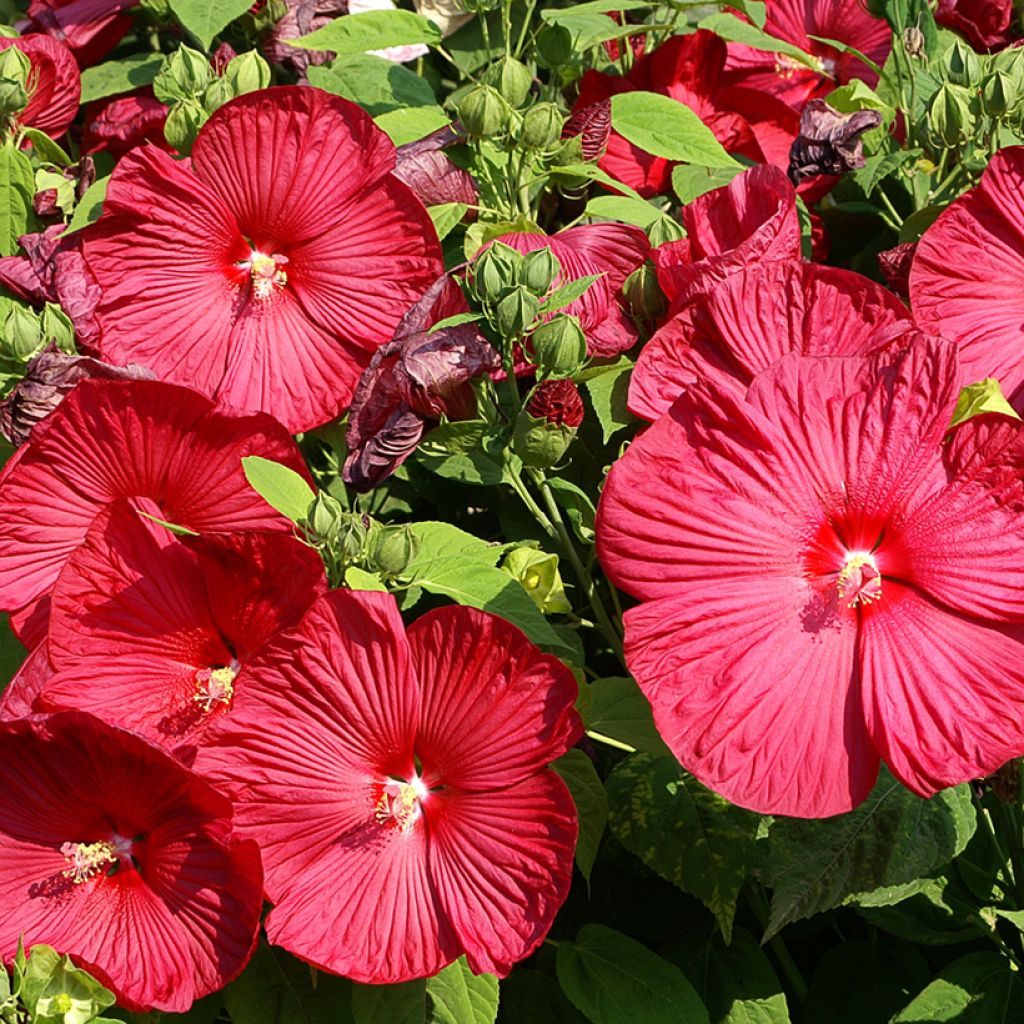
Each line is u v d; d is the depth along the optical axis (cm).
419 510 182
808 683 145
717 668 144
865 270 190
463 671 147
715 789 143
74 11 199
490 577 155
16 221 182
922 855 156
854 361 146
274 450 155
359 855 150
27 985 146
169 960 150
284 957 158
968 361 161
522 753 147
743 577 146
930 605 146
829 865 156
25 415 158
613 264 172
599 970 160
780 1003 165
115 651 153
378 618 145
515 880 148
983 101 174
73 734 147
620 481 145
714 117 192
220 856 148
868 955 173
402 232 165
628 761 164
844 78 208
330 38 182
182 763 146
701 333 156
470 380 158
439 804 150
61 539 157
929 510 147
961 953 174
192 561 152
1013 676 144
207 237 167
